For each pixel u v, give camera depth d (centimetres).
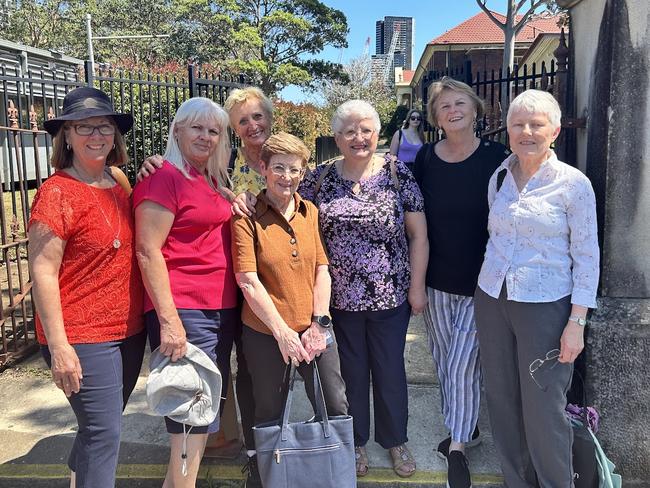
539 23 2964
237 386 276
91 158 217
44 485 285
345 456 239
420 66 3862
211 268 238
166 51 3188
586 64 286
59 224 208
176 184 229
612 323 264
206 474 288
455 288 282
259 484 272
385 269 267
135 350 236
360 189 267
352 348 275
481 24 3291
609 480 246
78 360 214
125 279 226
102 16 3344
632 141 255
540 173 231
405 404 284
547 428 238
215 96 659
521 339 238
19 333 488
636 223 261
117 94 855
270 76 3033
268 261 241
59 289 214
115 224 221
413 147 662
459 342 284
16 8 2802
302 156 242
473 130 278
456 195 273
